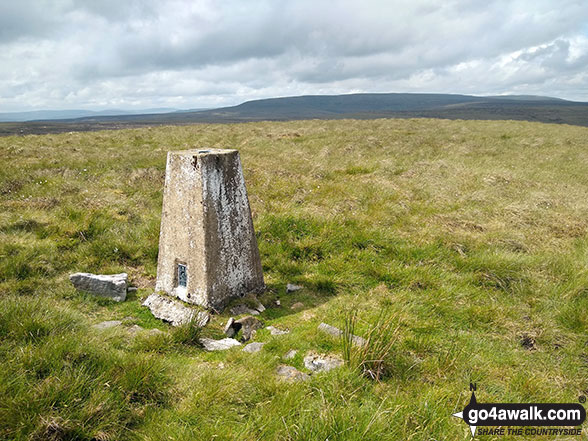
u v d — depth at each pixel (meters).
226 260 4.81
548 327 4.50
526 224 7.88
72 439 2.54
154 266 5.99
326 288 5.54
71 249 6.18
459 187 10.73
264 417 2.85
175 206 4.80
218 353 3.89
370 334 3.65
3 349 3.24
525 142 19.52
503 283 5.55
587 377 3.75
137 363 3.25
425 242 6.77
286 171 11.62
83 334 3.71
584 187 11.12
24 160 12.73
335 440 2.54
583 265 5.90
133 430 2.72
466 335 4.34
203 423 2.80
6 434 2.46
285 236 7.01
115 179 10.28
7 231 6.51
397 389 3.20
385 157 14.95
